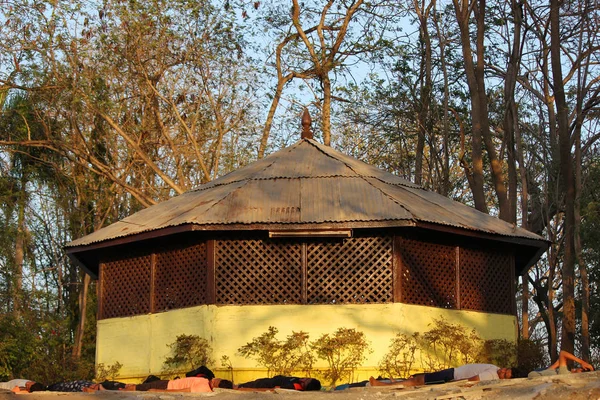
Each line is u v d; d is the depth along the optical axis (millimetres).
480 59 27359
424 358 15648
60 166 31328
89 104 27609
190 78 28984
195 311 15859
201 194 17594
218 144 30062
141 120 29406
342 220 15477
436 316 16078
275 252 15859
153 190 30969
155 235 16109
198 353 15547
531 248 18078
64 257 34375
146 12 27781
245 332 15547
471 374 13562
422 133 31000
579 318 27703
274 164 17797
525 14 28547
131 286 17125
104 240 16938
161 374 16109
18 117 29562
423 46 32062
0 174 30328
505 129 28656
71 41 27703
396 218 15406
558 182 28094
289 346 15312
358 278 15719
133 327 16828
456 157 34500
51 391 14172
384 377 15195
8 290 27188
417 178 30797
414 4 31234
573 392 10922
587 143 27750
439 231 15992
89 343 31297
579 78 25406
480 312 16781
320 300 15688
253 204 16188
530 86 29891
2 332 24062
